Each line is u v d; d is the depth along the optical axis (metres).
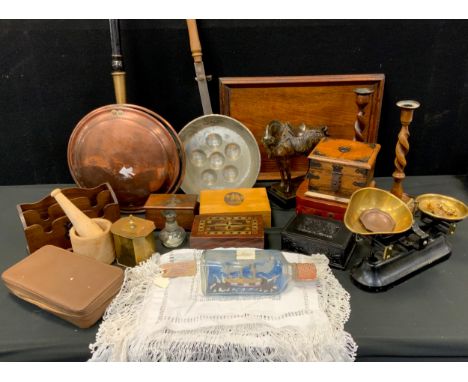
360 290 1.07
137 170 1.39
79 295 0.96
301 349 0.90
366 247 1.24
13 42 1.43
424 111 1.57
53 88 1.53
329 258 1.15
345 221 1.01
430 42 1.44
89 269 1.04
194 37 1.38
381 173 1.71
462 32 1.42
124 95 1.40
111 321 0.96
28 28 1.41
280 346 0.90
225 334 0.92
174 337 0.92
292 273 1.04
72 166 1.42
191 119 1.62
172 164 1.40
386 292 1.07
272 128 1.39
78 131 1.38
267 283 1.02
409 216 1.04
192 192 1.53
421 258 1.13
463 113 1.57
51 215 1.20
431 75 1.50
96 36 1.44
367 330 0.96
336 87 1.51
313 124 1.58
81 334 0.96
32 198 1.59
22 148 1.64
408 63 1.48
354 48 1.46
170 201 1.33
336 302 1.01
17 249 1.28
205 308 0.98
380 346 0.94
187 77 1.53
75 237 1.11
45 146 1.64
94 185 1.43
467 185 1.61
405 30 1.43
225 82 1.50
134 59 1.49
